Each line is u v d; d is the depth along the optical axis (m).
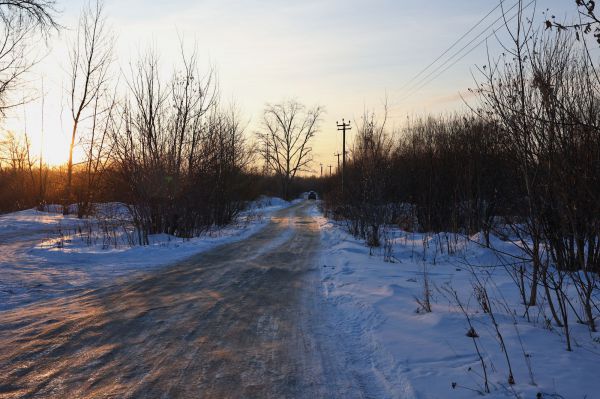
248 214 32.41
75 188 31.16
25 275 9.14
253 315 6.68
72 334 5.48
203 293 8.04
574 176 4.86
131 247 13.66
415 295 7.84
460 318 6.11
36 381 4.07
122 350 4.96
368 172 15.93
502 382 4.01
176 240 16.31
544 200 5.53
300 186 100.94
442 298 7.59
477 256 11.50
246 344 5.34
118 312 6.59
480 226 13.46
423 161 19.03
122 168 15.92
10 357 4.66
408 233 18.00
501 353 4.72
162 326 5.94
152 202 16.84
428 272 10.42
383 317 6.50
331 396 4.00
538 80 4.87
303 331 5.97
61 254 11.72
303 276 10.20
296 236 19.59
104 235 16.19
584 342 4.97
